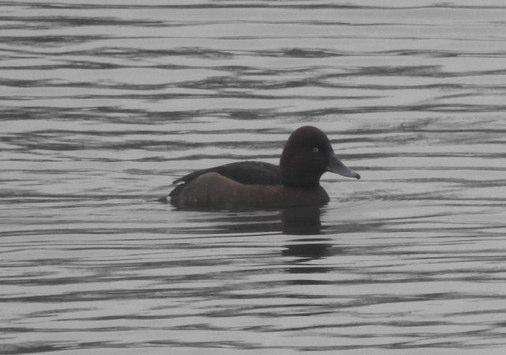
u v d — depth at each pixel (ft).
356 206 59.72
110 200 60.39
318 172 60.54
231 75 78.89
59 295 47.57
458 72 79.71
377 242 53.93
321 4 92.53
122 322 44.75
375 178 63.41
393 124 71.10
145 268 50.62
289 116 72.38
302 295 47.32
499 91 76.38
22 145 67.72
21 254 52.65
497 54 83.05
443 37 86.07
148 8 91.09
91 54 82.12
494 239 54.08
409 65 80.94
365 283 48.65
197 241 54.39
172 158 66.18
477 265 50.65
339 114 72.69
